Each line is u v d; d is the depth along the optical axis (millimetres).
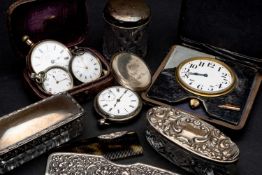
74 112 411
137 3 471
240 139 434
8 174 401
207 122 429
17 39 463
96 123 439
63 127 406
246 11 458
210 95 445
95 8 555
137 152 416
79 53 457
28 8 451
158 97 446
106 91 443
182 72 465
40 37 483
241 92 452
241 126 425
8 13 436
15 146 385
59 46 459
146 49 505
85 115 445
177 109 420
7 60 488
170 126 400
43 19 469
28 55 443
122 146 417
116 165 385
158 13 558
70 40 496
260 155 423
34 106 410
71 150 413
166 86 456
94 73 455
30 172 403
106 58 500
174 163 408
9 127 396
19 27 459
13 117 402
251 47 479
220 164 382
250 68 478
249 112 437
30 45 455
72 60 452
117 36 474
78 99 446
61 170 377
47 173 375
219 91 447
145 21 467
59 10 473
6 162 391
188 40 506
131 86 454
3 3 547
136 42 483
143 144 424
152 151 419
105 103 435
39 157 412
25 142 388
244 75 469
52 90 435
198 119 409
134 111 433
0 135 390
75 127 417
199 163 392
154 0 571
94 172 379
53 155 385
